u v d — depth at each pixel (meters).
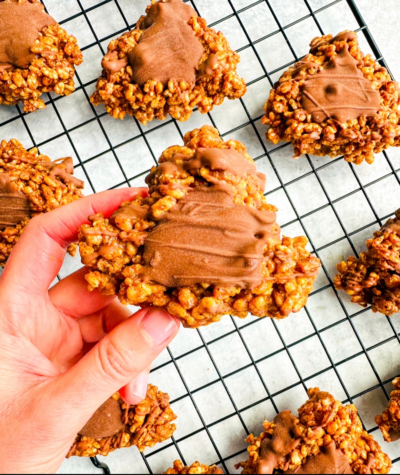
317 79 0.30
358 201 0.33
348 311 0.32
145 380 0.27
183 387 0.32
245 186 0.23
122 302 0.22
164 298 0.22
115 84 0.30
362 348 0.32
